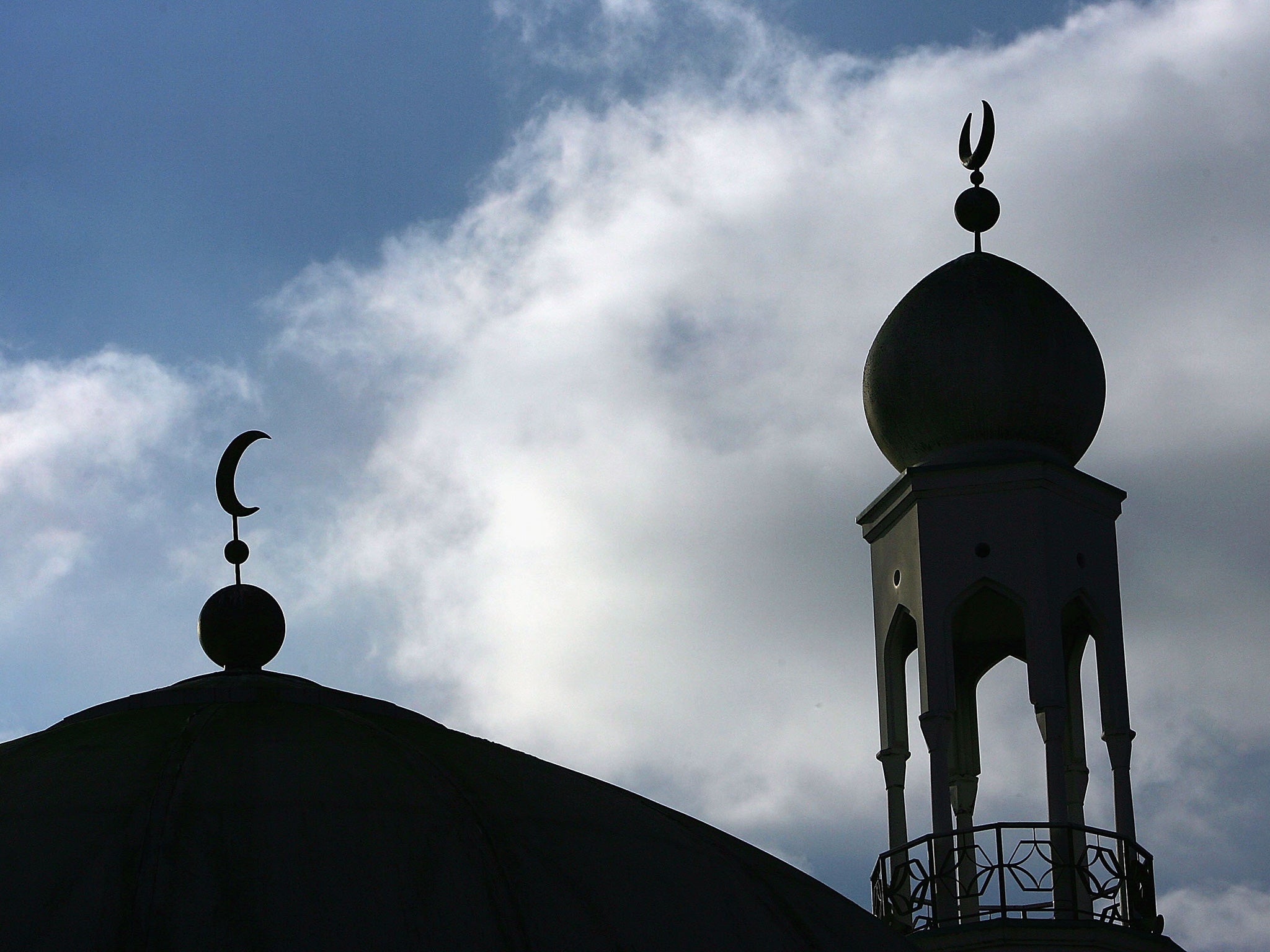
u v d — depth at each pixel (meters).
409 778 23.16
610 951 21.58
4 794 22.41
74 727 24.83
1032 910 33.41
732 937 22.80
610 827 23.62
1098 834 34.28
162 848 21.17
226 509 27.78
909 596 36.12
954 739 38.44
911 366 37.44
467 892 21.52
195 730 23.78
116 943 20.16
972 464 36.12
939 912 33.97
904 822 36.16
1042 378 37.06
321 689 25.89
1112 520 37.00
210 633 26.92
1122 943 33.09
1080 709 37.25
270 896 20.80
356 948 20.52
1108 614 36.22
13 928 20.30
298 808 21.98
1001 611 37.66
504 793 23.53
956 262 38.78
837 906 25.11
